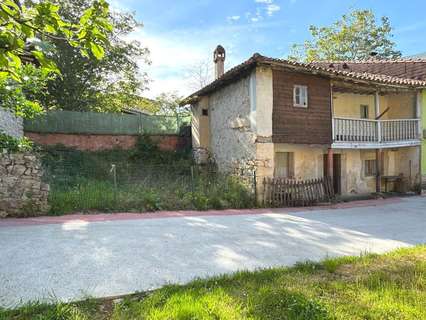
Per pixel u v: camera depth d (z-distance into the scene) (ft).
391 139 45.83
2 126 36.29
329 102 40.86
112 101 79.87
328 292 11.93
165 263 15.26
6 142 26.11
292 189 36.14
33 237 19.02
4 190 24.75
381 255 16.84
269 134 36.58
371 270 14.44
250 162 37.60
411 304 11.02
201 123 52.80
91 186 33.04
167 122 61.41
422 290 12.28
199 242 19.25
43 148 50.62
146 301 10.76
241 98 40.27
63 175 39.50
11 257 15.34
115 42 69.56
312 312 10.05
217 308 10.28
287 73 37.88
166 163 55.47
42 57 7.11
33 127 53.01
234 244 19.08
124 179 40.60
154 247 17.81
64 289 11.91
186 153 58.44
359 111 50.65
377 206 36.32
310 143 39.09
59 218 24.82
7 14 6.21
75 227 21.95
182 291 11.63
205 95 52.90
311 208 34.58
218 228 23.29
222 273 14.06
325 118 40.37
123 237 19.66
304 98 39.06
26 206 25.21
